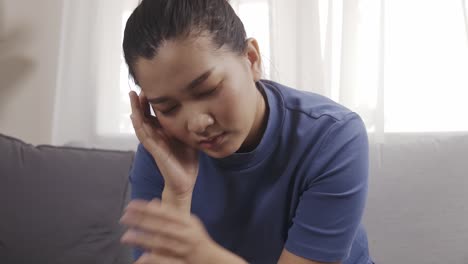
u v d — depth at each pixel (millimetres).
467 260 1201
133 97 668
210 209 712
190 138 533
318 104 681
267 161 649
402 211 1257
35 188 1180
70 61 1532
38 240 1128
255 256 746
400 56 1319
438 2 1310
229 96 498
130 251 1188
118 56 1538
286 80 1397
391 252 1244
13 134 1603
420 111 1312
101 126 1536
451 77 1301
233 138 533
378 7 1305
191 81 476
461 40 1294
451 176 1257
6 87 1608
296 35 1392
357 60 1320
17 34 1604
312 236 608
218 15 515
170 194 646
